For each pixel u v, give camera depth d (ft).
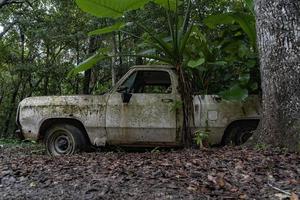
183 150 19.16
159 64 23.35
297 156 14.20
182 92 20.72
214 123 20.86
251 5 21.65
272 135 15.99
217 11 38.50
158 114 21.21
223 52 23.52
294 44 15.79
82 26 50.19
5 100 67.41
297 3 15.97
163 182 12.19
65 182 12.98
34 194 11.93
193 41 22.65
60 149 22.86
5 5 53.57
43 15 52.29
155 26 38.11
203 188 11.43
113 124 21.62
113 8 19.13
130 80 22.36
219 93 20.90
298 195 10.50
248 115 21.01
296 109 15.52
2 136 64.13
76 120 22.41
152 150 21.09
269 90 16.25
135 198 10.96
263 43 16.53
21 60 59.41
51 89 61.98
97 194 11.51
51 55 58.39
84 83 57.88
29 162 17.53
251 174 12.53
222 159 14.73
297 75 15.67
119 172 13.79
